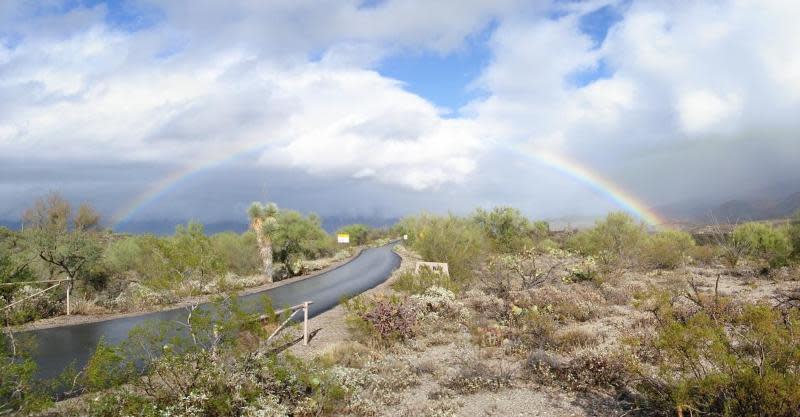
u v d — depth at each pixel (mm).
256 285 25953
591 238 28328
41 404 6113
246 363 7609
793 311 6555
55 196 20719
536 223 43094
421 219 32719
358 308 13047
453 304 14469
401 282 20156
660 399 6523
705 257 27359
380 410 7398
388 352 10758
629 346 8695
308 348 11320
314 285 25375
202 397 6469
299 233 34031
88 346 12000
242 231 34750
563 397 7652
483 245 26781
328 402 7336
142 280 20562
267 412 6660
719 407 5922
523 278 17062
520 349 10164
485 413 7191
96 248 21016
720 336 6270
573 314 13336
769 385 5309
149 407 6258
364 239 79250
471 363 9156
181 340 7254
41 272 19641
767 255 23906
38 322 15273
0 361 6191
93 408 6289
